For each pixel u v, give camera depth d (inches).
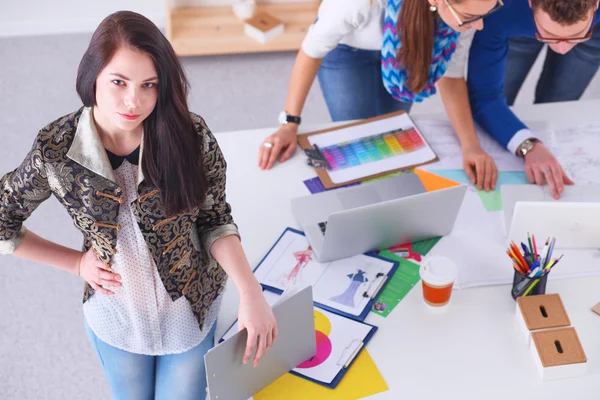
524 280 67.5
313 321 63.1
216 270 64.6
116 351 64.6
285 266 73.2
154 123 54.1
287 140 85.8
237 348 58.6
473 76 88.4
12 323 107.0
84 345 104.7
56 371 101.3
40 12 156.8
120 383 66.9
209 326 64.9
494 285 71.6
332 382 63.1
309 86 87.6
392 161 84.5
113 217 56.7
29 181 55.6
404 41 77.3
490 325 67.8
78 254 63.2
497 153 86.6
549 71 109.4
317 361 64.9
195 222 63.2
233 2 158.6
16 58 152.4
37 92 144.3
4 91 144.3
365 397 62.2
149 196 56.3
